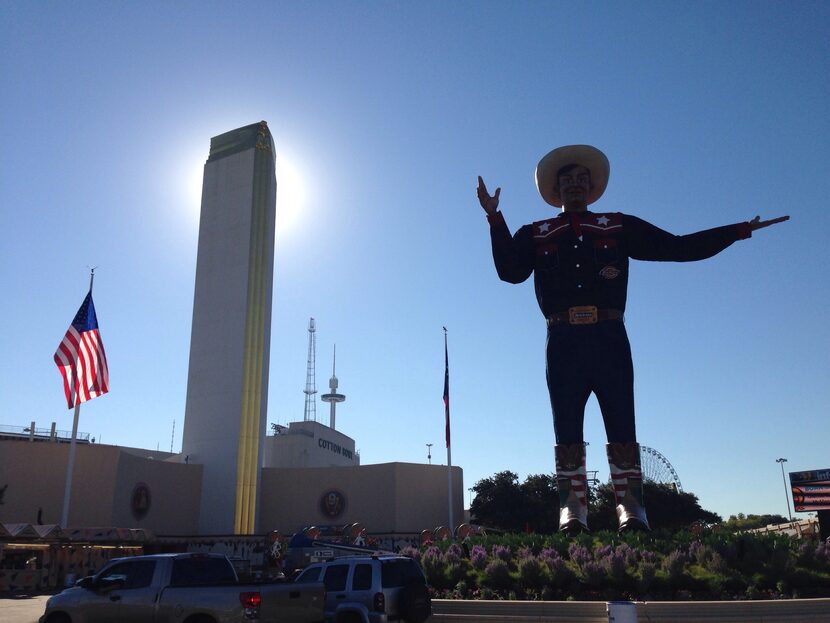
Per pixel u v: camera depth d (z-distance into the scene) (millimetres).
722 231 27719
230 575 14672
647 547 21938
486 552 23594
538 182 30750
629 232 28375
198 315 63156
